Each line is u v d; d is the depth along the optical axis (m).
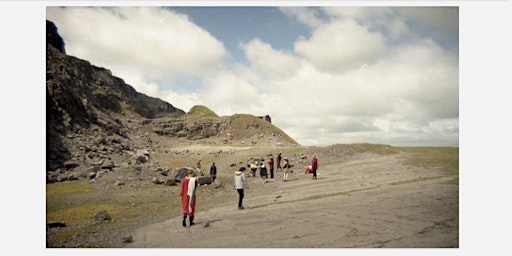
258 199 16.81
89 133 47.59
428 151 38.56
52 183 23.23
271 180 26.77
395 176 20.19
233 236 9.21
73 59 110.19
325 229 9.14
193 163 47.50
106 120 64.38
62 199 17.62
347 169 28.73
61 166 30.20
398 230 8.62
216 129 111.56
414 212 10.35
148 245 8.98
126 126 90.69
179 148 77.00
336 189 17.33
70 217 13.47
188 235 9.77
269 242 8.34
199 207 15.70
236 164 43.31
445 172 19.91
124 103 130.38
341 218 10.27
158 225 11.67
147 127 106.12
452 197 12.25
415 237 8.06
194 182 11.17
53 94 45.75
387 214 10.30
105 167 29.72
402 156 35.09
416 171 21.61
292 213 11.84
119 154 42.84
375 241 7.89
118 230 11.23
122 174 26.30
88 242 9.78
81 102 53.72
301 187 20.14
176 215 13.82
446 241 7.76
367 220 9.75
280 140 102.38
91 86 108.81
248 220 11.28
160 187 23.02
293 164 38.91
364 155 39.22
